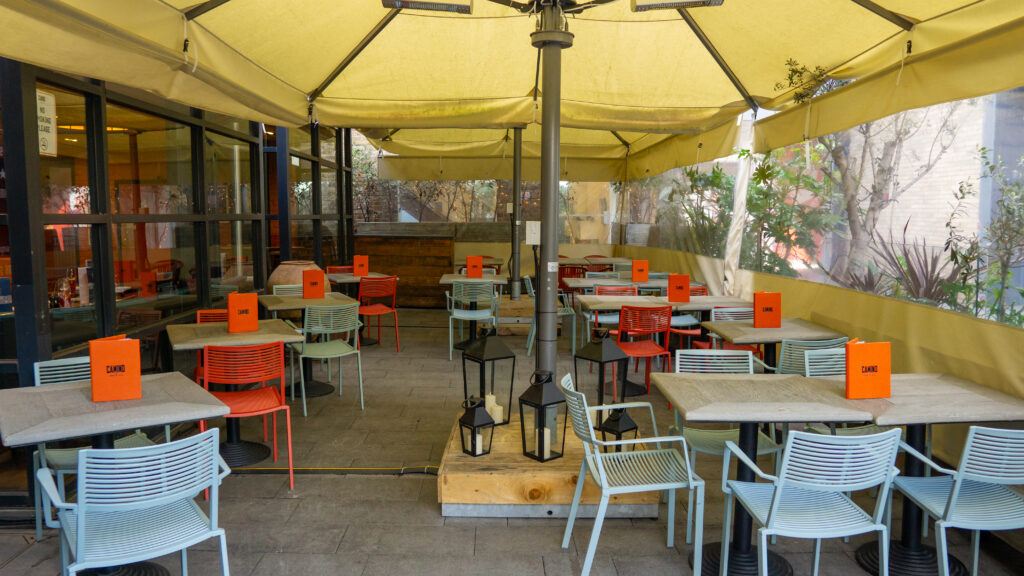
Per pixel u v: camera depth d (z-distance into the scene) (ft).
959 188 13.43
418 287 38.68
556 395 12.73
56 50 9.23
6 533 11.69
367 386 21.54
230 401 14.03
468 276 29.78
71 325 13.07
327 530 11.92
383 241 38.40
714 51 20.13
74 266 13.17
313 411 18.86
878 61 15.51
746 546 10.84
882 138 16.07
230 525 12.09
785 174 21.31
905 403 10.58
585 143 40.86
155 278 16.57
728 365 13.67
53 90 12.44
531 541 11.59
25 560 10.82
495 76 22.89
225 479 14.10
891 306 15.60
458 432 14.38
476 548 11.32
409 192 45.09
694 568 10.33
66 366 11.98
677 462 11.07
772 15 16.28
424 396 20.39
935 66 13.92
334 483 13.96
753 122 23.66
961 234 13.37
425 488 13.76
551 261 13.96
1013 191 12.02
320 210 30.73
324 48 18.78
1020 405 10.56
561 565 10.81
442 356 25.98
